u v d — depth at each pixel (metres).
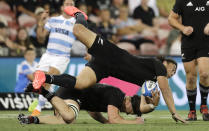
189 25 26.23
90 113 21.89
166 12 48.44
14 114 31.58
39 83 18.86
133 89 30.78
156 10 48.62
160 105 38.47
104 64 20.25
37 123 20.02
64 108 19.66
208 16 25.97
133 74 20.33
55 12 44.81
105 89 20.83
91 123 21.89
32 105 29.75
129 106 20.59
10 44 44.09
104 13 47.91
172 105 20.56
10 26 45.41
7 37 44.34
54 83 19.38
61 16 30.00
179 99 38.91
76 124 20.52
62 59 29.75
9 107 37.53
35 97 38.00
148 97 20.25
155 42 47.81
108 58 20.22
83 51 41.94
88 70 20.14
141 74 20.30
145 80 20.45
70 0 29.41
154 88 20.00
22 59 38.31
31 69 38.12
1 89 38.19
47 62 29.64
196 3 25.98
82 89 20.03
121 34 47.81
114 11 48.12
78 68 38.91
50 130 17.36
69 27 29.83
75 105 20.17
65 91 20.41
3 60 38.34
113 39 47.41
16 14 45.97
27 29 45.19
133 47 47.59
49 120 20.17
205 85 26.19
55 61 29.58
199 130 17.77
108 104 20.70
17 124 20.66
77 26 20.22
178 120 21.88
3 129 17.80
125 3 48.59
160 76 20.09
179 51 46.44
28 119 19.70
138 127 18.64
